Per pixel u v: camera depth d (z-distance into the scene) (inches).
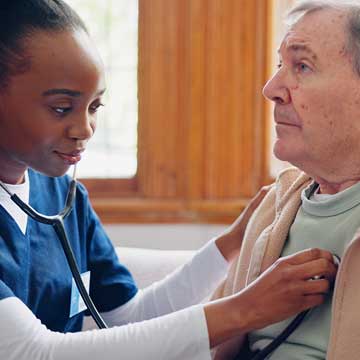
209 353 57.6
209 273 80.7
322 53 59.4
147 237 153.5
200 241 152.4
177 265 97.0
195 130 151.5
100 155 160.2
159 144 153.9
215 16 148.5
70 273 75.6
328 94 59.2
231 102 150.5
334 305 55.5
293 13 62.8
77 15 65.5
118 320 84.0
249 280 67.7
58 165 64.6
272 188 74.5
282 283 56.7
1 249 67.7
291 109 61.0
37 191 74.6
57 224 69.0
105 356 57.5
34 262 71.6
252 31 148.5
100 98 65.2
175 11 150.1
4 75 61.6
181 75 151.8
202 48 149.6
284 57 61.6
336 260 59.4
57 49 61.1
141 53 153.0
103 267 84.0
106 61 158.2
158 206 152.3
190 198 152.3
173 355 57.5
